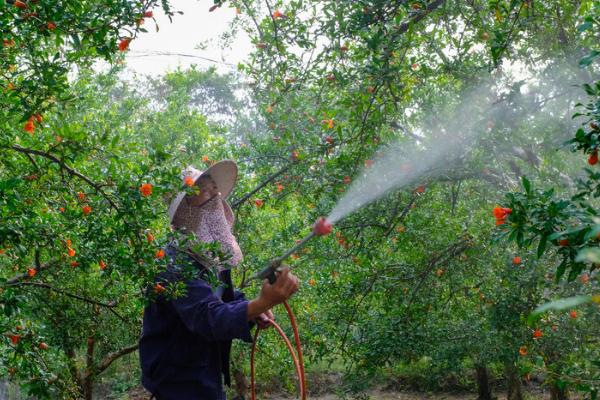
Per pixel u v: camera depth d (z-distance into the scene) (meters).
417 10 4.23
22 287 5.19
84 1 3.68
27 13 3.25
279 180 6.65
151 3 3.34
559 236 2.09
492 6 4.10
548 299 6.27
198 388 2.57
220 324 2.37
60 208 4.17
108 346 9.06
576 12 5.08
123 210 3.26
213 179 3.16
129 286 5.73
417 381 17.16
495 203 7.17
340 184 5.53
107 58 3.40
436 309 7.72
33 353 5.18
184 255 2.79
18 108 3.50
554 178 5.50
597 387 3.83
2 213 3.53
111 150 3.38
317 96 5.29
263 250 8.66
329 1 4.77
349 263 7.73
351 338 8.01
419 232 7.17
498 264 6.84
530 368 5.21
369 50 4.30
